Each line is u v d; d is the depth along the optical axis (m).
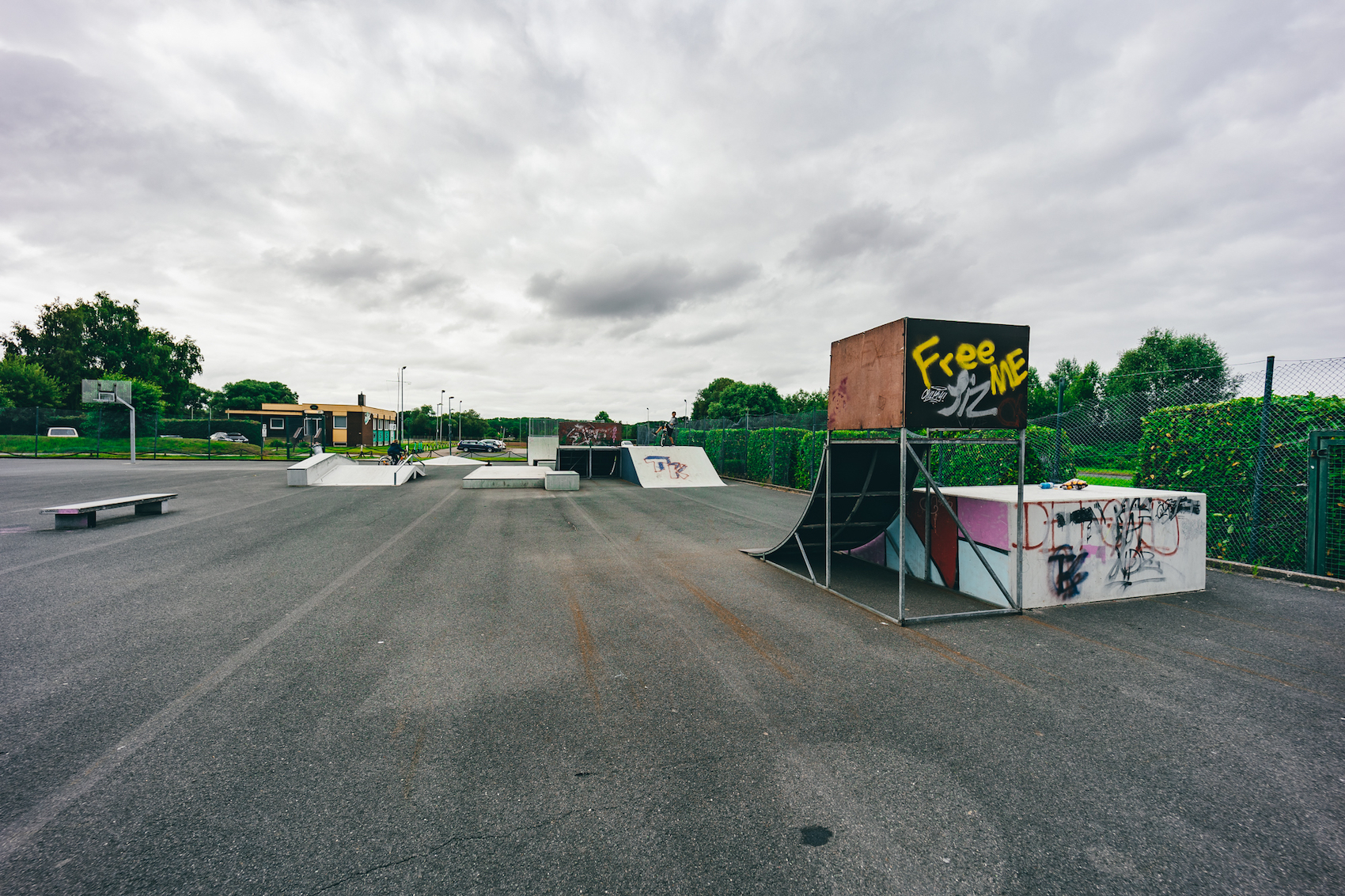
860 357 5.50
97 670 3.76
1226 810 2.39
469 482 16.84
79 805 2.35
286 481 18.08
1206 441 7.26
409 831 2.22
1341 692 3.55
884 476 6.52
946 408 4.94
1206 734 3.04
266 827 2.23
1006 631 4.71
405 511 11.79
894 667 3.95
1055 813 2.36
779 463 19.19
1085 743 2.94
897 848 2.14
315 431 55.56
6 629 4.52
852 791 2.51
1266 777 2.64
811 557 7.55
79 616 4.88
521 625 4.79
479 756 2.77
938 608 5.34
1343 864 2.06
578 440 24.45
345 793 2.46
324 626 4.70
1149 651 4.26
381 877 1.97
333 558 7.25
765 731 3.04
